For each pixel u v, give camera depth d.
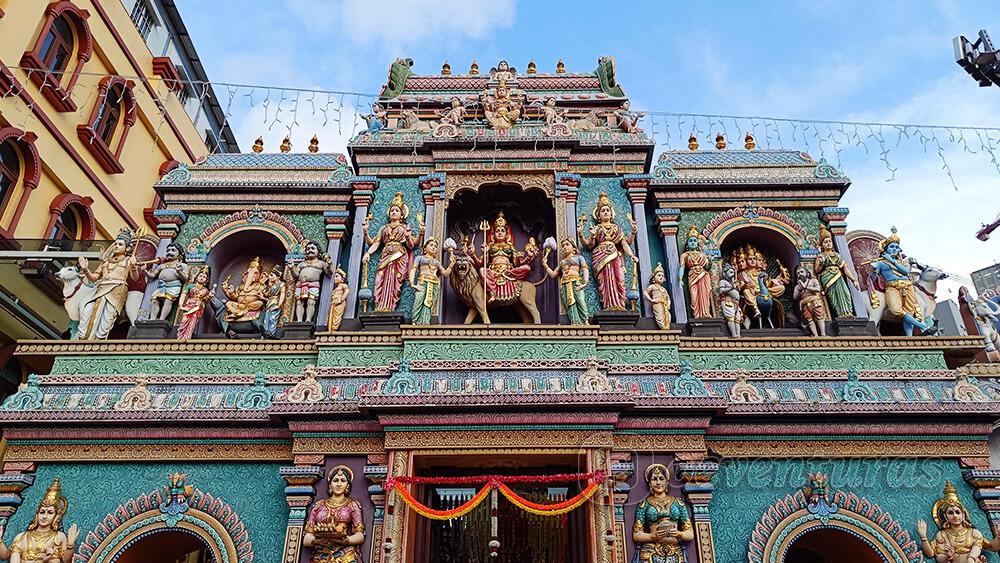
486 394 10.16
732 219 13.59
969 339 11.87
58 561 9.96
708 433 10.80
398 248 12.99
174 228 13.64
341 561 9.75
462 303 13.24
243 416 10.77
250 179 14.25
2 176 17.36
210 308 13.23
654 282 12.52
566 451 10.19
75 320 12.66
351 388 11.14
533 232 14.52
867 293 13.16
